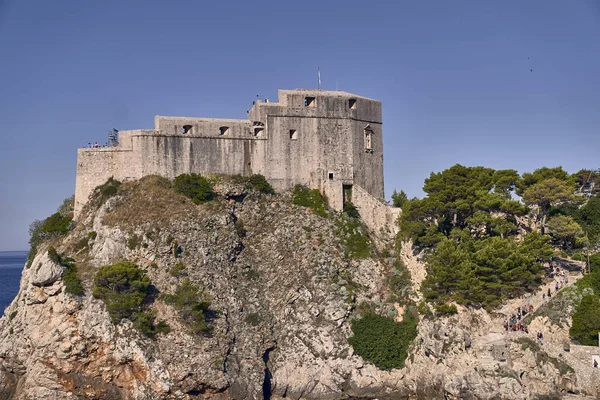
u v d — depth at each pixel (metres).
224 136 107.56
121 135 104.06
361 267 101.62
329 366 91.81
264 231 104.50
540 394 83.56
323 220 106.19
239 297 95.56
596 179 122.12
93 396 85.56
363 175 116.50
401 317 97.12
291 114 111.38
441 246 94.00
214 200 102.31
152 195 98.75
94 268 91.12
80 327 85.31
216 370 85.44
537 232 98.75
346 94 116.88
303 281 98.25
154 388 83.56
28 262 103.44
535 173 110.88
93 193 104.00
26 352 87.88
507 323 89.56
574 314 88.56
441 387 86.69
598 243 104.75
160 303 88.50
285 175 110.31
